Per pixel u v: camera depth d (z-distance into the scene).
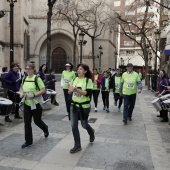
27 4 34.09
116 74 11.27
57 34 37.59
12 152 5.28
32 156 5.07
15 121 8.14
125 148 5.67
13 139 6.20
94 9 32.72
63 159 4.93
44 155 5.13
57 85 24.48
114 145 5.86
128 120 8.77
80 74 5.37
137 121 8.66
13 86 8.35
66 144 5.86
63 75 8.84
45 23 35.97
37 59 36.34
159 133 7.07
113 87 11.31
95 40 37.44
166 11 22.56
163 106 8.29
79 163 4.75
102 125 7.89
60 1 32.34
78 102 5.30
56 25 36.12
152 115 9.90
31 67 5.66
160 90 9.19
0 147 5.58
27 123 5.62
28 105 5.61
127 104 8.26
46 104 10.27
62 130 7.12
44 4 35.91
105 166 4.63
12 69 8.39
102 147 5.69
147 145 5.93
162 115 9.19
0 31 27.31
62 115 9.42
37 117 5.80
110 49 40.97
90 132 5.81
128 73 8.42
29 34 35.69
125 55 64.56
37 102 5.67
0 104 6.82
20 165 4.62
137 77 8.41
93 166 4.62
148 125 8.06
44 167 4.55
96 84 10.35
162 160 5.00
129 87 8.27
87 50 35.59
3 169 4.43
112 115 9.73
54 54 38.72
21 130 7.04
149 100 14.94
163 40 27.05
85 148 5.59
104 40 37.66
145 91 21.23
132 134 6.89
